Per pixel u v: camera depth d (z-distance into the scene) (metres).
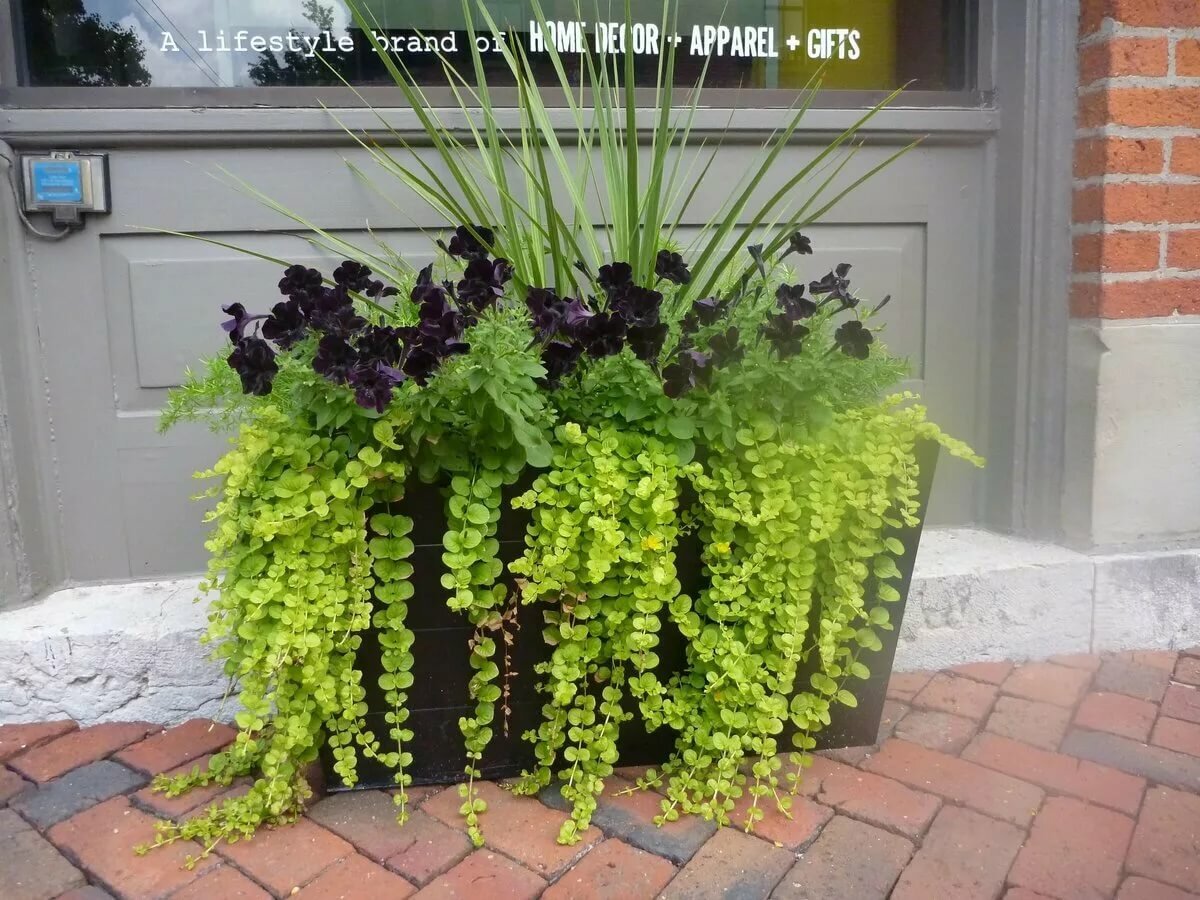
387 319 1.97
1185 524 2.59
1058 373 2.60
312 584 1.63
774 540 1.75
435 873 1.61
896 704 2.24
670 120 2.57
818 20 2.74
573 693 1.71
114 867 1.64
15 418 2.27
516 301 2.03
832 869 1.63
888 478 1.84
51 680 2.12
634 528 1.71
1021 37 2.59
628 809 1.79
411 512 1.71
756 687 1.75
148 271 2.40
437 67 2.58
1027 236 2.61
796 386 1.73
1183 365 2.53
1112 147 2.42
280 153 2.44
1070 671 2.42
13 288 2.29
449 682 1.81
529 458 1.63
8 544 2.24
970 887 1.59
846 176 2.68
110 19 2.42
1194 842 1.71
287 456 1.63
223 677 2.17
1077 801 1.84
